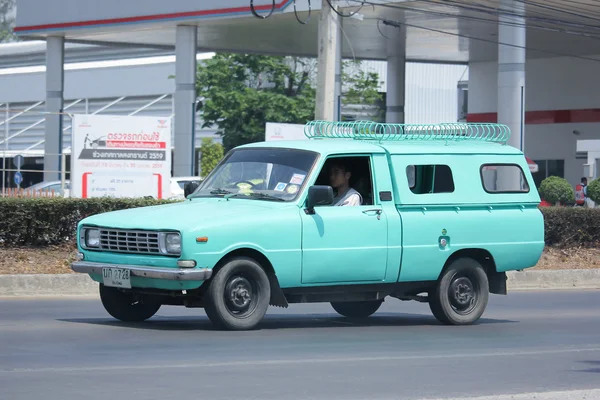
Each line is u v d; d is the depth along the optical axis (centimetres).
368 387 2250
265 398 2083
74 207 5078
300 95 15338
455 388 2273
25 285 4312
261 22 10094
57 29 10875
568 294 5094
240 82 15188
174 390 2141
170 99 15862
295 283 3181
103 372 2345
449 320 3550
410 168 3466
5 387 2133
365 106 16800
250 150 3453
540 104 14225
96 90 16500
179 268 2953
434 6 9269
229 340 2931
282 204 3177
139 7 10244
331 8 6134
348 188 3391
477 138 3778
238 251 3081
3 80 17050
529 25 10525
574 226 6259
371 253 3303
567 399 2059
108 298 3303
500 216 3609
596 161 11756
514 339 3241
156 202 5300
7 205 4931
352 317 3841
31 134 15550
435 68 18288
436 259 3453
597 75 13612
